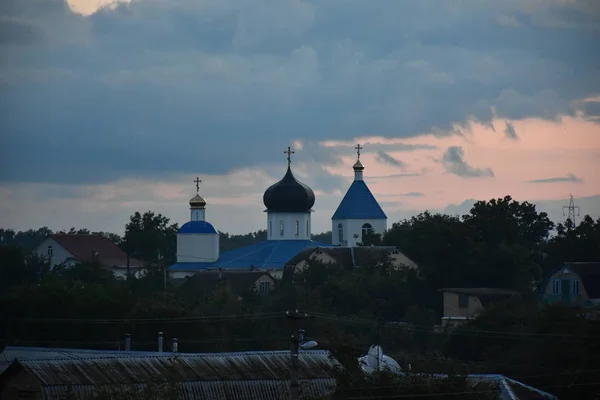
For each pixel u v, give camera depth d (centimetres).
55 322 19250
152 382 11381
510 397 12281
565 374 14075
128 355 13162
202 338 18888
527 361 15238
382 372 11506
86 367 12075
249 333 19400
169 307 19575
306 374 12606
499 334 16988
